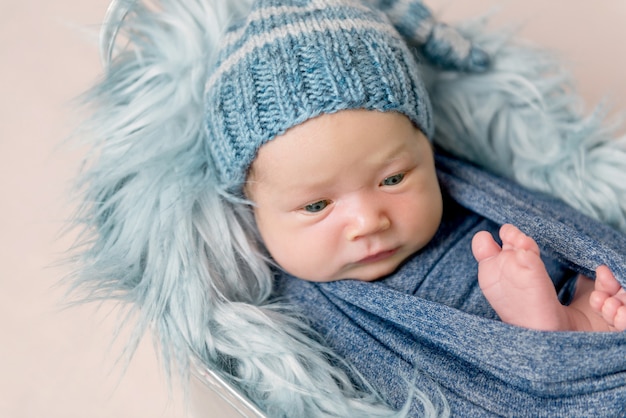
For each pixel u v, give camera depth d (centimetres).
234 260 103
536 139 114
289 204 94
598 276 92
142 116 104
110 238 102
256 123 91
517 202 107
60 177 150
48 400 131
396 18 109
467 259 104
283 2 98
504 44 116
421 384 91
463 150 119
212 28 105
